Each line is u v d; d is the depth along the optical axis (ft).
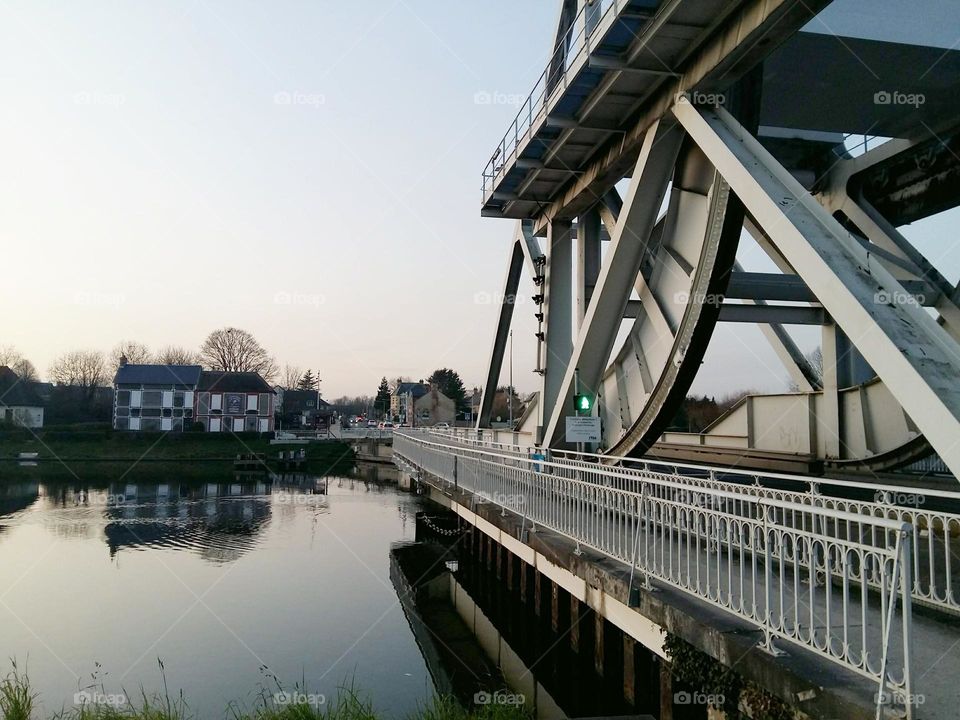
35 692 33.06
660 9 31.37
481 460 48.75
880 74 37.93
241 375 236.63
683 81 35.01
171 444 190.90
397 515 92.32
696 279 38.52
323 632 42.91
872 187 46.91
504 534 40.42
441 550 70.08
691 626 18.20
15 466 162.30
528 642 38.50
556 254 58.80
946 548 18.57
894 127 43.68
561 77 41.16
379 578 57.93
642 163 39.58
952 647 15.94
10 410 222.07
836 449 54.90
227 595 51.90
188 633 42.57
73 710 29.12
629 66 35.37
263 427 233.35
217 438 197.16
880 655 15.40
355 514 93.30
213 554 67.15
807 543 15.30
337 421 334.85
